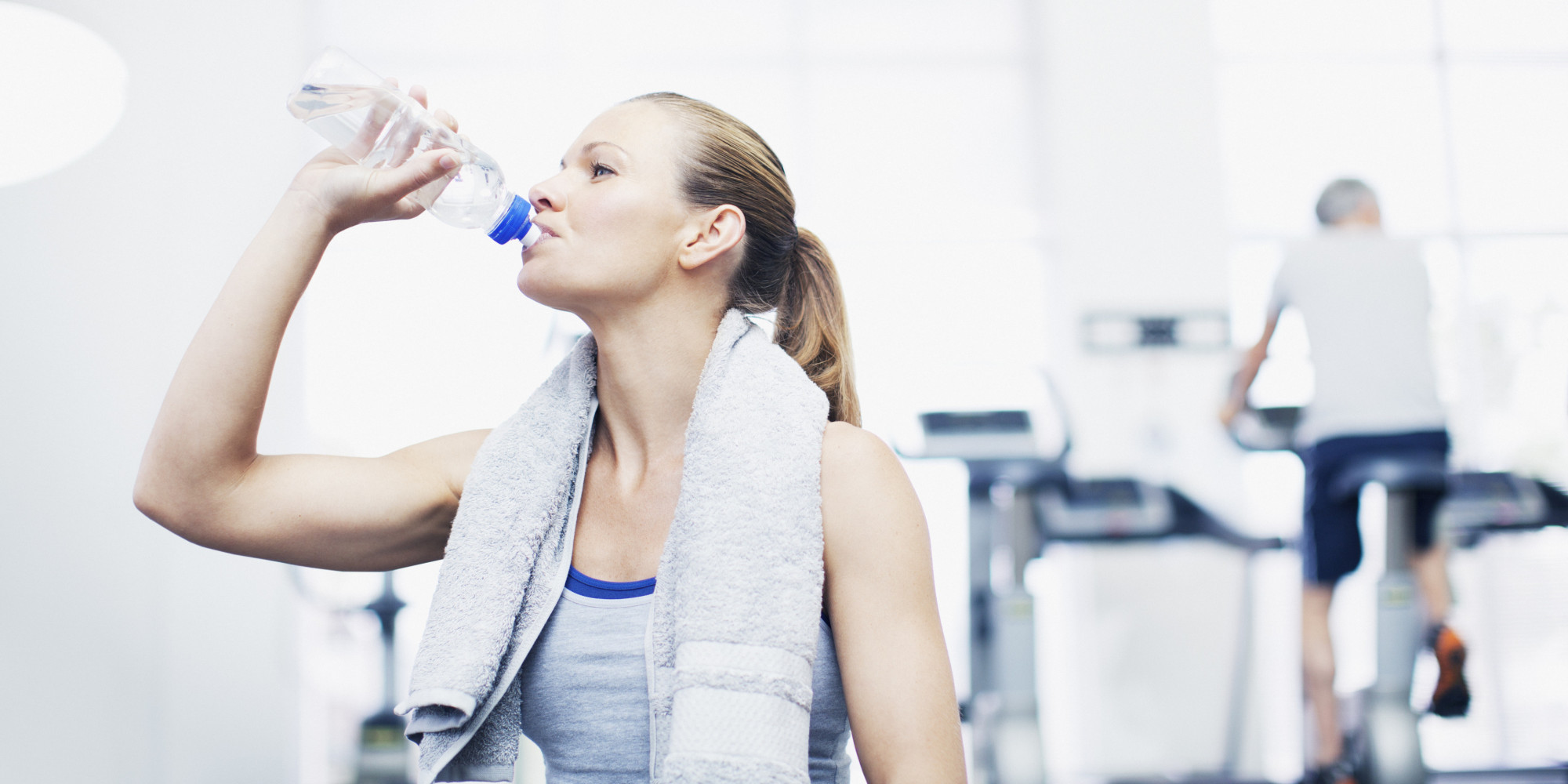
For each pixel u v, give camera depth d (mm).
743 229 947
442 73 3977
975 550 2943
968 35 4191
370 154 1001
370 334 3641
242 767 2801
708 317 969
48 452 1897
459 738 838
